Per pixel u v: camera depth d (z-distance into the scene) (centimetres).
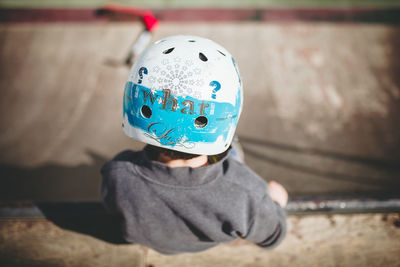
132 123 111
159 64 103
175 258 140
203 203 97
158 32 634
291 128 466
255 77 550
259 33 637
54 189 396
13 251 139
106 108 501
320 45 609
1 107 498
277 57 587
